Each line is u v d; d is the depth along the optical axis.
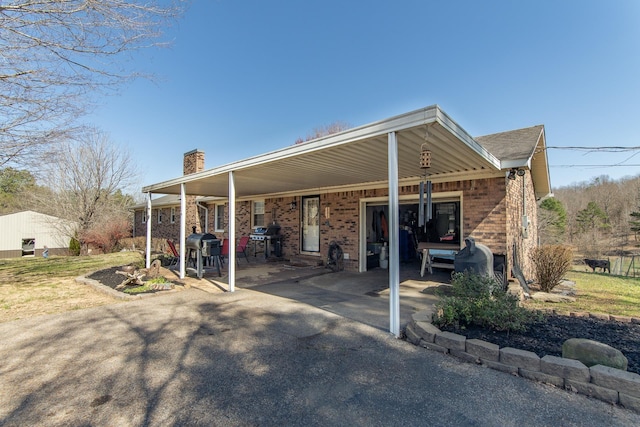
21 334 4.46
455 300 4.26
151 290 7.09
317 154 5.40
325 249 10.62
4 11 5.88
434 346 3.75
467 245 6.07
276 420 2.46
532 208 11.82
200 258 8.70
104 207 20.38
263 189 11.02
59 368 3.40
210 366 3.43
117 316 5.29
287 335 4.35
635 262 18.78
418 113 3.77
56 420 2.49
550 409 2.54
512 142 8.48
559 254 7.90
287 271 9.74
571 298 6.75
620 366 2.79
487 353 3.30
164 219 20.77
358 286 7.60
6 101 6.75
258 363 3.49
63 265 12.10
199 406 2.67
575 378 2.79
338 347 3.91
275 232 12.41
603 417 2.43
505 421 2.41
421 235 11.79
